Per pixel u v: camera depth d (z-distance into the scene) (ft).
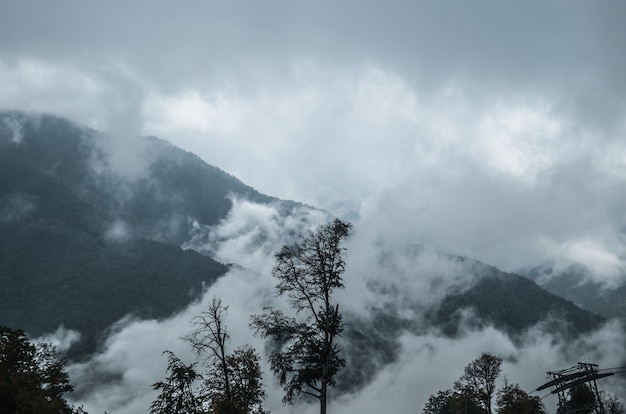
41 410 116.78
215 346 112.98
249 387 115.65
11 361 141.49
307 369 99.40
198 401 109.29
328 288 102.99
